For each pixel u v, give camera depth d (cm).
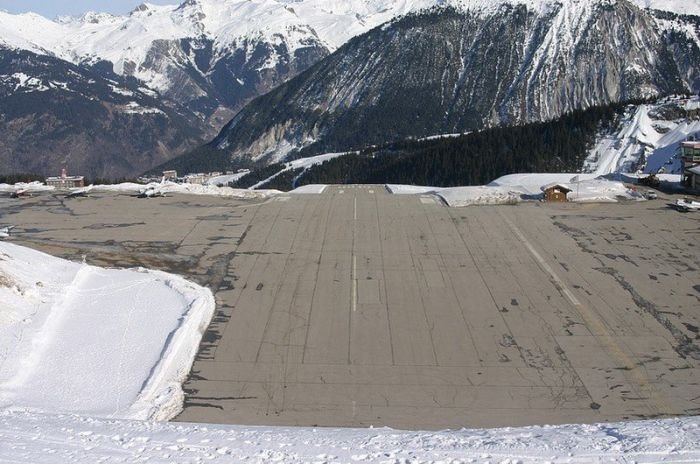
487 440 1731
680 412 2508
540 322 3166
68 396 2464
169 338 2902
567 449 1645
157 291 3394
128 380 2595
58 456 1559
